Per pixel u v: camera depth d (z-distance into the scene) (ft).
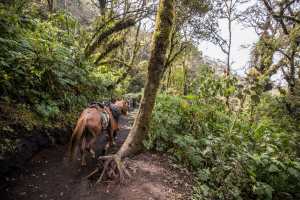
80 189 18.63
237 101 33.81
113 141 26.76
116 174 20.48
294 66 46.24
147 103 22.41
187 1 53.36
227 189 21.89
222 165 23.32
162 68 21.88
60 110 27.48
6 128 19.60
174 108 30.99
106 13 53.31
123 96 45.96
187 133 29.25
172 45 60.13
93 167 21.61
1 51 23.25
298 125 40.63
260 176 24.80
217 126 30.35
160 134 27.50
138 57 77.92
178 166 24.52
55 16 40.86
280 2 49.29
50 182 18.79
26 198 16.80
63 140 24.93
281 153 27.02
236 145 26.55
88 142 20.99
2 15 24.85
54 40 31.96
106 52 49.55
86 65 37.14
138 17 48.32
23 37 26.78
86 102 32.01
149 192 19.43
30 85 25.54
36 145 21.58
